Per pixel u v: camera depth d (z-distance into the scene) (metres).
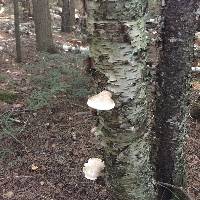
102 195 1.25
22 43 2.95
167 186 1.11
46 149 1.48
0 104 1.76
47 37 2.69
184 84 1.00
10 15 4.40
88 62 0.80
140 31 0.75
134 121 0.81
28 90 1.88
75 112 1.73
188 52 0.97
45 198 1.24
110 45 0.75
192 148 1.51
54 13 5.09
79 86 1.86
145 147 0.86
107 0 0.71
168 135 1.05
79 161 1.42
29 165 1.38
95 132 0.87
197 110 1.72
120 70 0.76
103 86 0.79
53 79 1.87
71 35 3.85
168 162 1.08
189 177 1.32
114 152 0.84
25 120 1.65
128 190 0.88
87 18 0.76
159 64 1.00
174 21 0.94
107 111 0.80
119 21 0.73
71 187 1.29
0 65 2.29
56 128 1.61
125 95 0.78
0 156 1.42
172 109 1.02
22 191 1.27
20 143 1.50
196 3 0.94
